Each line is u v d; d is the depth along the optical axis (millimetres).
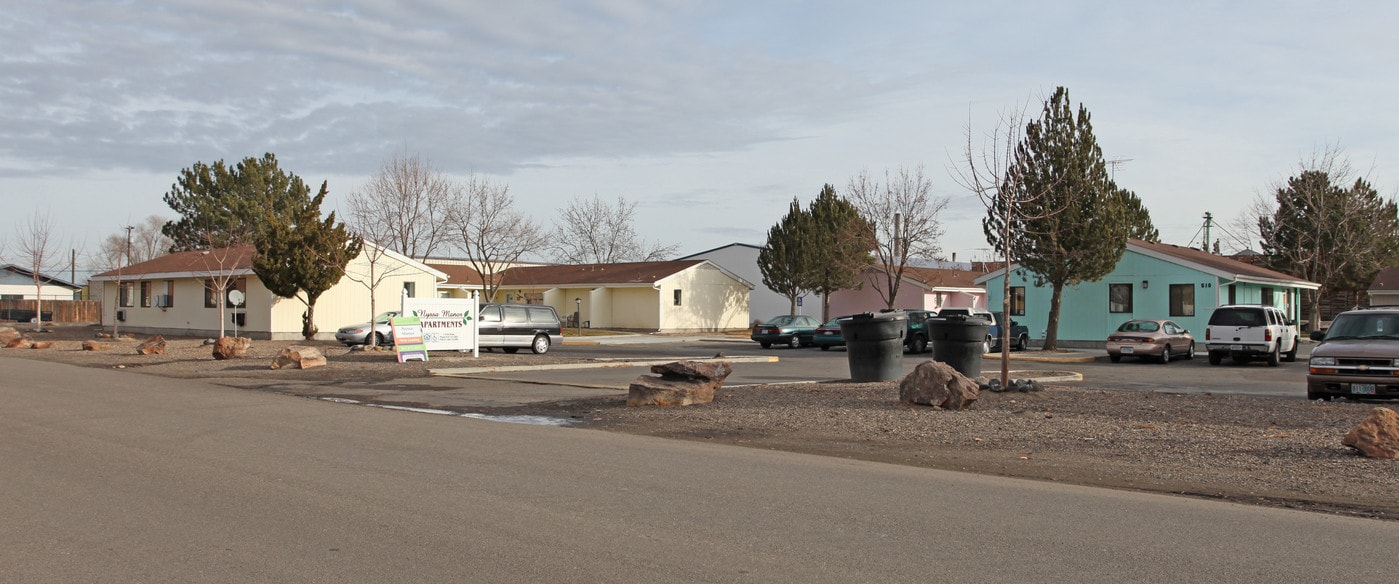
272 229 35875
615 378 22234
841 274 52188
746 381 21828
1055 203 31719
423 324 27000
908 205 50469
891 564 6098
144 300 47562
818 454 10969
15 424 12820
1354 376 15477
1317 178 48844
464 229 49750
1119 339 29188
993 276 41688
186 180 57031
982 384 17109
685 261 57438
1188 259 36156
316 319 39375
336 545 6492
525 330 31906
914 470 9820
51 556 6207
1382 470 9664
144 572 5863
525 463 9883
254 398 16891
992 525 7234
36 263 51969
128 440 11367
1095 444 11445
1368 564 6219
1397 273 56219
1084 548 6559
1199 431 12266
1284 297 42406
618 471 9453
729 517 7410
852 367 19609
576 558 6195
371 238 41906
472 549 6398
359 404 16328
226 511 7500
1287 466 9945
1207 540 6836
